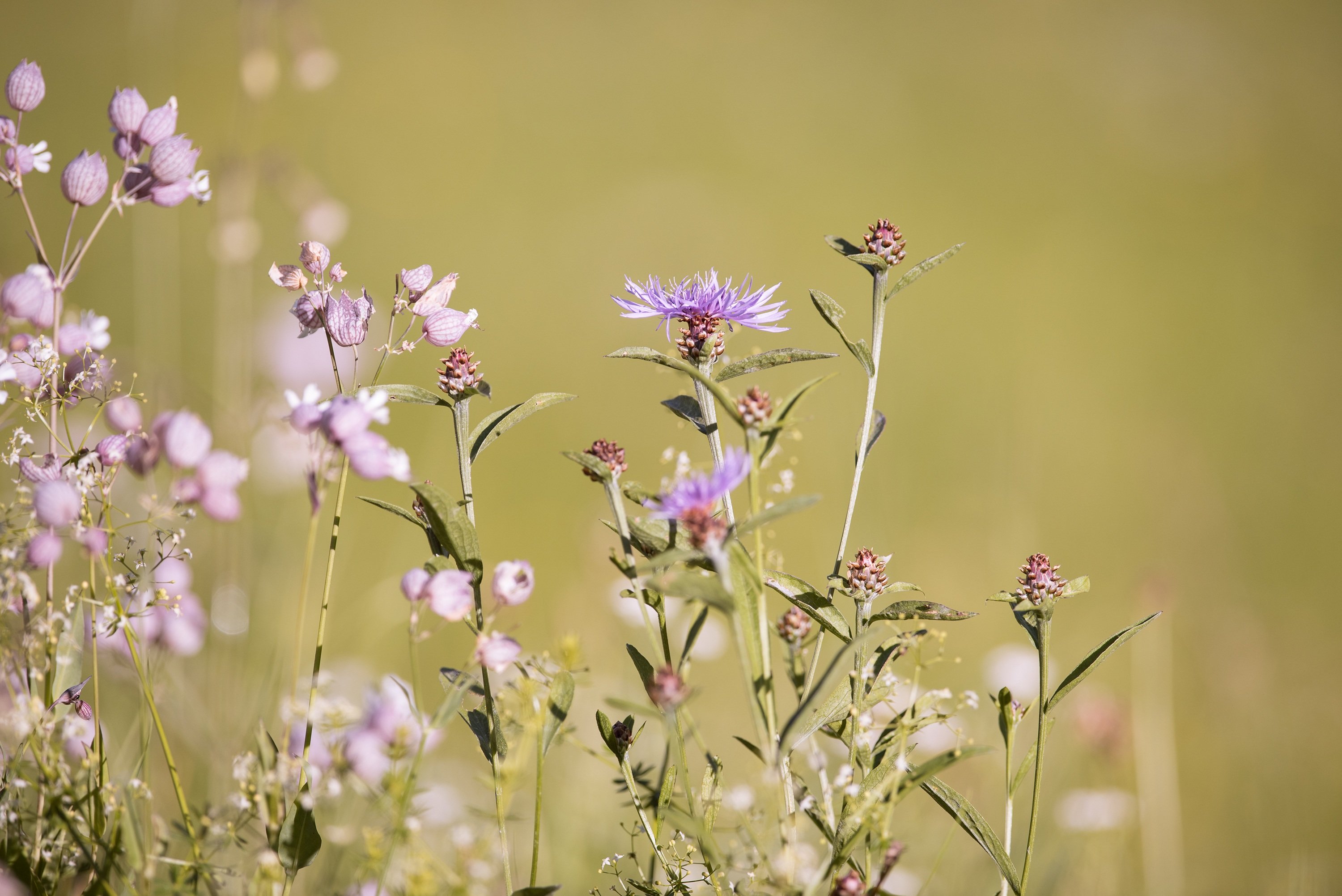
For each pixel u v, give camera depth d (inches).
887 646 53.4
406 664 83.6
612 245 171.2
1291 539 117.9
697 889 54.9
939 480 118.0
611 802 62.5
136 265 80.7
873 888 52.5
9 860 52.6
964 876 61.2
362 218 172.9
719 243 174.6
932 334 153.4
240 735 59.9
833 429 113.2
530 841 60.8
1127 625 97.9
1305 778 76.4
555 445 128.0
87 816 52.7
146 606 53.3
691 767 60.9
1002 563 100.1
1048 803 64.0
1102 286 171.9
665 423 133.3
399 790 51.7
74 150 151.9
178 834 52.9
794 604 53.1
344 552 91.2
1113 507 121.0
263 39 82.5
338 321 53.0
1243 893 65.8
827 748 60.4
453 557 53.0
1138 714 67.4
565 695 52.7
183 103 165.5
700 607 53.0
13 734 53.3
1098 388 146.4
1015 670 69.0
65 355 53.9
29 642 52.7
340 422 51.6
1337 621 103.0
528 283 163.9
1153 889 62.9
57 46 168.9
